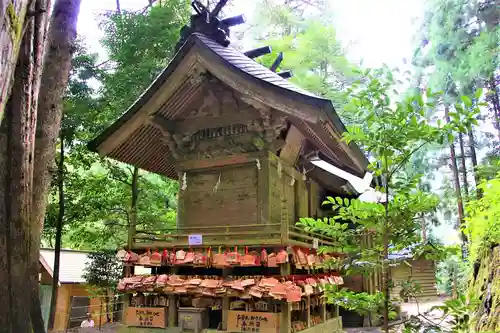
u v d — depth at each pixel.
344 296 4.47
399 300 4.39
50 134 8.34
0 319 5.89
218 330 8.94
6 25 2.38
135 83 15.66
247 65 10.15
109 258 15.43
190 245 9.37
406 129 3.98
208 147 10.94
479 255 8.92
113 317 17.50
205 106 10.91
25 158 6.28
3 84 2.43
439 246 4.38
